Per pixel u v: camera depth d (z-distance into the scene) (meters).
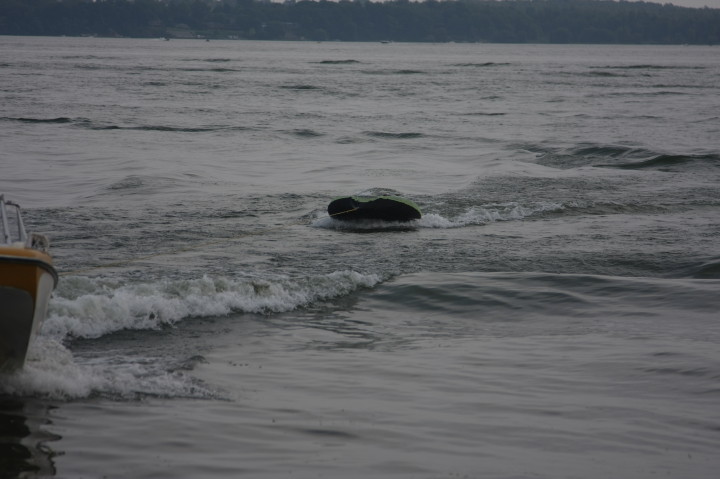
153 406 11.79
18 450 10.19
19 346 12.05
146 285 16.94
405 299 18.20
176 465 9.98
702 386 13.26
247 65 146.25
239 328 15.75
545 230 24.94
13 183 30.59
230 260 20.50
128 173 33.38
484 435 11.21
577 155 41.66
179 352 14.23
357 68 143.00
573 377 13.65
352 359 14.33
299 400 12.30
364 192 30.70
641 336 16.00
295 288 18.12
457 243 23.12
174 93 77.94
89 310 15.34
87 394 12.09
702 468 10.39
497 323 16.94
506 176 34.66
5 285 11.58
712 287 19.17
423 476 9.92
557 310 17.73
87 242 21.77
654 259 21.73
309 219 25.78
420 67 152.50
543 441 11.08
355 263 20.72
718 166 38.03
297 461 10.22
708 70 157.75
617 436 11.28
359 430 11.24
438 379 13.42
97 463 9.97
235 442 10.70
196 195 29.25
